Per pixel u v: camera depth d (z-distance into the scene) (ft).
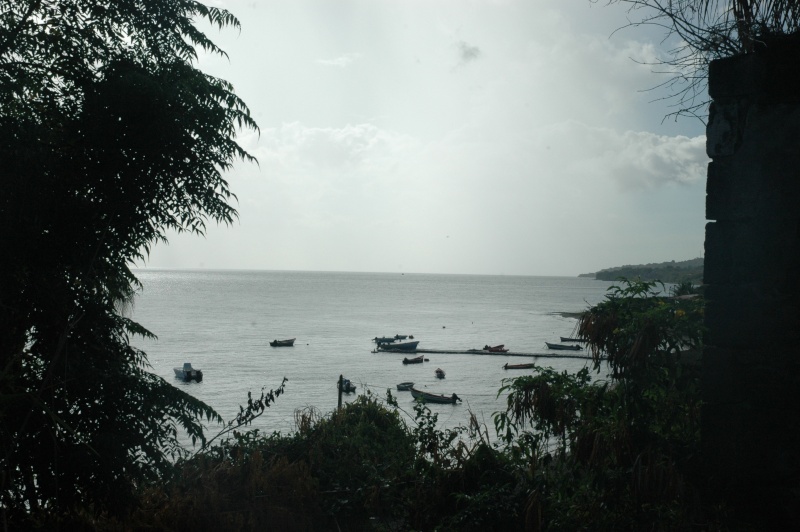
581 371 18.83
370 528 22.94
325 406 115.65
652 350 16.01
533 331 306.76
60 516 20.94
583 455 17.11
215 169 24.20
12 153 20.13
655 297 17.15
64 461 20.35
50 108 22.57
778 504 11.02
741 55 11.21
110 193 22.40
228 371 169.07
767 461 11.12
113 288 24.67
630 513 16.02
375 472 25.67
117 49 24.35
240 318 346.54
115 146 22.22
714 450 11.66
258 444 27.22
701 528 12.25
